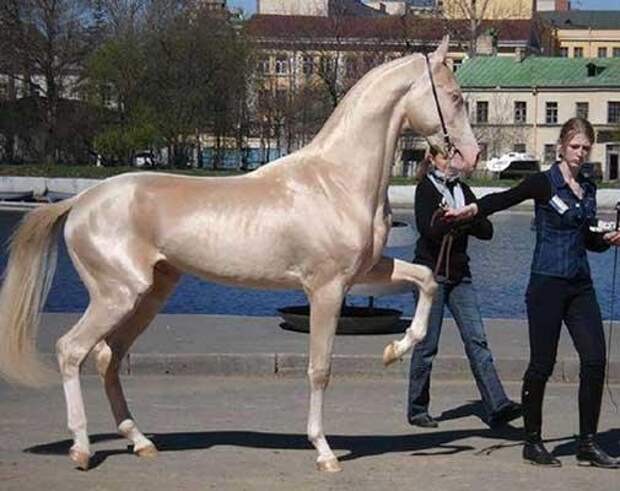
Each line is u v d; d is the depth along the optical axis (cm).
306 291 730
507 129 7694
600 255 2988
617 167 7488
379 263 741
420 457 791
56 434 855
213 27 5753
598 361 750
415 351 894
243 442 833
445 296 886
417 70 731
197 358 1118
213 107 5772
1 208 4094
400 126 736
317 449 743
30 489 694
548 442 848
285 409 967
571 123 746
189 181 744
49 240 745
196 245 723
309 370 735
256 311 1791
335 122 737
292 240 718
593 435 764
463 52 8238
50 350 1120
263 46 6444
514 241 3328
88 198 740
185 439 842
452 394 1046
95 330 730
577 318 753
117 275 725
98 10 5775
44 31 5638
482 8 8269
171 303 1886
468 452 809
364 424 912
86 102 5691
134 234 729
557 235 743
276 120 6253
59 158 5831
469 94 7744
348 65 6284
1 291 745
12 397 1005
